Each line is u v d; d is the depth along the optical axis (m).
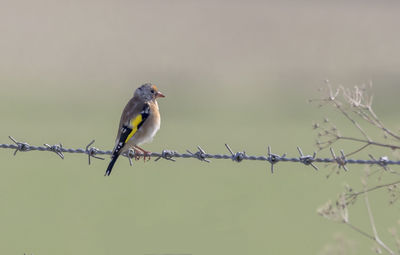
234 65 58.25
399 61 57.78
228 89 47.50
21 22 80.56
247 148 31.17
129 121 10.70
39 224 22.56
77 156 33.31
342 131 32.09
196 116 38.69
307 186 26.27
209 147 31.52
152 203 25.34
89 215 23.75
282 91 46.03
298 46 70.00
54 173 29.72
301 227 21.81
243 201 25.02
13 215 23.77
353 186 24.67
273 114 38.88
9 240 20.72
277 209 23.86
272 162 8.70
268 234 21.11
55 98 44.78
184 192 26.56
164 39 77.06
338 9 94.31
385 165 8.28
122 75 53.94
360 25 82.56
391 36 74.81
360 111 8.75
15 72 54.44
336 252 9.66
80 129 35.41
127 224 22.81
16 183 27.92
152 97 11.01
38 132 34.75
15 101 43.16
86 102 43.56
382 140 29.66
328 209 8.34
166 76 53.28
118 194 26.64
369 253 16.56
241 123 36.81
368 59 59.09
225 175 29.12
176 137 33.53
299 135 33.41
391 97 41.00
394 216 21.11
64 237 21.27
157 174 29.78
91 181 28.53
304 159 8.54
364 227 20.14
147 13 93.88
